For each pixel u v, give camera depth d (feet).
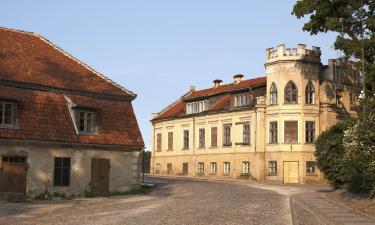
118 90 115.44
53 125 100.37
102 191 106.52
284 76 183.42
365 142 77.41
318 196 102.22
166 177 206.08
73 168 102.73
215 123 212.64
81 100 107.14
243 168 195.83
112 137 108.47
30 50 114.01
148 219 60.85
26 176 96.02
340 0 126.52
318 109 184.34
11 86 98.58
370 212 68.80
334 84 189.37
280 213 67.92
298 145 180.55
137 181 112.68
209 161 213.87
